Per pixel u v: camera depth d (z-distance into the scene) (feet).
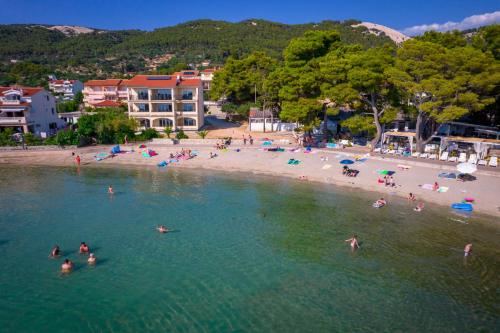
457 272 79.77
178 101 256.52
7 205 122.62
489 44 194.39
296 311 66.85
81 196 132.98
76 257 87.20
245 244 94.58
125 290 73.82
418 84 157.79
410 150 181.98
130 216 113.70
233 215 114.83
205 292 73.10
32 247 92.12
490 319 64.08
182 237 98.78
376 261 85.05
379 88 177.88
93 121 222.89
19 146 205.36
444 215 111.65
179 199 130.21
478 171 147.54
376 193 133.59
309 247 92.63
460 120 217.15
